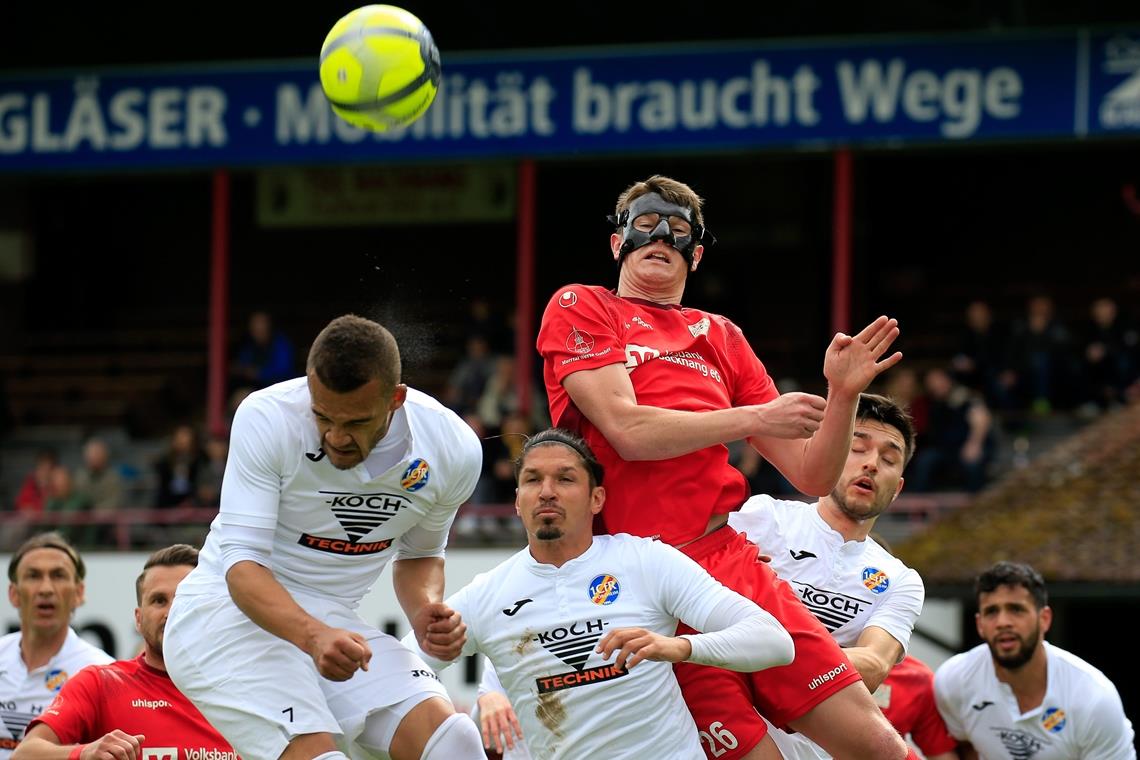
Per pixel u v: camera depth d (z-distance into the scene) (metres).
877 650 21.14
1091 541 44.78
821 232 73.00
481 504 53.38
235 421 17.61
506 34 65.31
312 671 18.00
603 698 18.03
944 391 53.72
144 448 68.88
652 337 19.05
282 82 63.94
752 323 73.19
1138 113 57.03
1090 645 44.47
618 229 19.83
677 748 18.02
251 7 67.19
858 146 59.72
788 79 59.75
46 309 77.38
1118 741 26.69
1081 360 57.41
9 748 27.56
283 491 17.61
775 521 22.20
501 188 74.38
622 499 18.92
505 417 55.56
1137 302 70.38
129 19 67.69
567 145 61.31
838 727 18.61
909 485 52.44
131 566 49.22
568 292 19.11
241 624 17.77
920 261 73.56
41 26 67.75
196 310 78.31
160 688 23.39
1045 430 56.16
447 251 74.69
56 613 27.34
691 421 17.86
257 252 76.81
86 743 23.06
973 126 58.38
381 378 16.58
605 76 61.09
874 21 62.12
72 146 65.00
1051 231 73.06
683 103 60.47
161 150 64.56
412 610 18.98
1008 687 26.78
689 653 17.11
